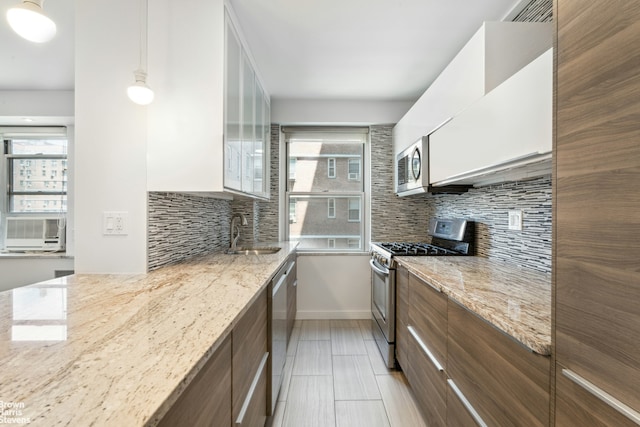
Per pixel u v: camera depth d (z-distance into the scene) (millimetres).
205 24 1547
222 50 1547
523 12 1802
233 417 986
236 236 2857
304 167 3586
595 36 622
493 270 1667
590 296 625
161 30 1548
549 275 1539
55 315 918
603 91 601
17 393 513
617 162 571
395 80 2797
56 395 508
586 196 639
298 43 2170
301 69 2572
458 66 1739
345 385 2064
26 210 3377
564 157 700
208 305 1018
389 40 2143
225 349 906
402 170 2803
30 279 3145
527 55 1472
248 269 1647
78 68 1531
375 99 3264
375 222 3357
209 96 1545
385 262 2365
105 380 558
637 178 535
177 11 1548
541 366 784
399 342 2172
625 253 554
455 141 1758
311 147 3586
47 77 2660
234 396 997
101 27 1536
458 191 2281
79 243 1530
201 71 1546
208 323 854
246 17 1861
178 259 1900
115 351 678
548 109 1038
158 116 1544
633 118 542
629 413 538
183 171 1544
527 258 1722
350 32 2045
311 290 3373
